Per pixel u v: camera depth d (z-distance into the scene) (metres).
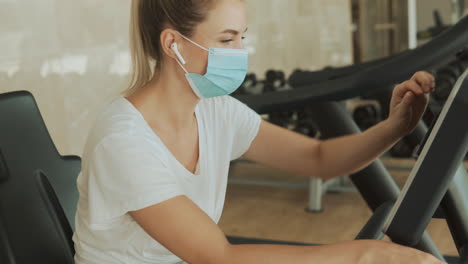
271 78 4.42
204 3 1.03
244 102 1.73
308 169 1.31
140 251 1.08
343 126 1.77
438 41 1.47
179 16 1.05
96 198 0.98
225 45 1.07
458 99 0.73
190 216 0.92
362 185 1.72
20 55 2.77
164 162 1.05
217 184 1.21
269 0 5.94
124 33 3.57
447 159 0.74
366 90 1.57
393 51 6.81
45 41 2.93
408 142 1.65
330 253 0.85
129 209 0.94
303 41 6.56
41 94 2.89
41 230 1.14
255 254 0.88
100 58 3.35
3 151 1.15
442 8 7.29
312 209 3.21
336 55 6.65
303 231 2.90
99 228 1.01
